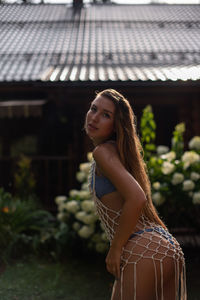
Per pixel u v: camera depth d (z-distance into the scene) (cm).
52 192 821
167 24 1196
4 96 995
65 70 773
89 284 429
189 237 596
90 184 212
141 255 191
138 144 216
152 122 514
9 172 776
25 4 1431
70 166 771
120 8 1423
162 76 682
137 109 859
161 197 482
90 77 679
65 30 1145
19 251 533
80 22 1220
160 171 499
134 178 202
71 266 492
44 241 532
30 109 806
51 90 763
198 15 1300
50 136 954
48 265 493
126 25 1191
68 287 418
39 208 666
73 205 512
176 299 197
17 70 783
